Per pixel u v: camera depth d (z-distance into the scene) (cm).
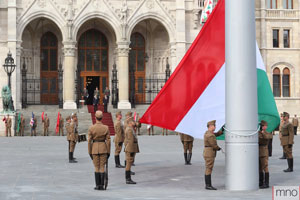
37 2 5900
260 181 1781
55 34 6431
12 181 1897
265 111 2123
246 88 1698
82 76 6488
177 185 1833
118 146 2364
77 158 2759
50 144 3812
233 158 1698
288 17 6384
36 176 2045
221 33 2103
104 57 6538
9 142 4053
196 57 2102
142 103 6259
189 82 2103
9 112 5150
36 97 6347
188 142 2484
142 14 6066
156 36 6519
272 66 6341
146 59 6506
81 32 6456
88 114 5403
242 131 1694
